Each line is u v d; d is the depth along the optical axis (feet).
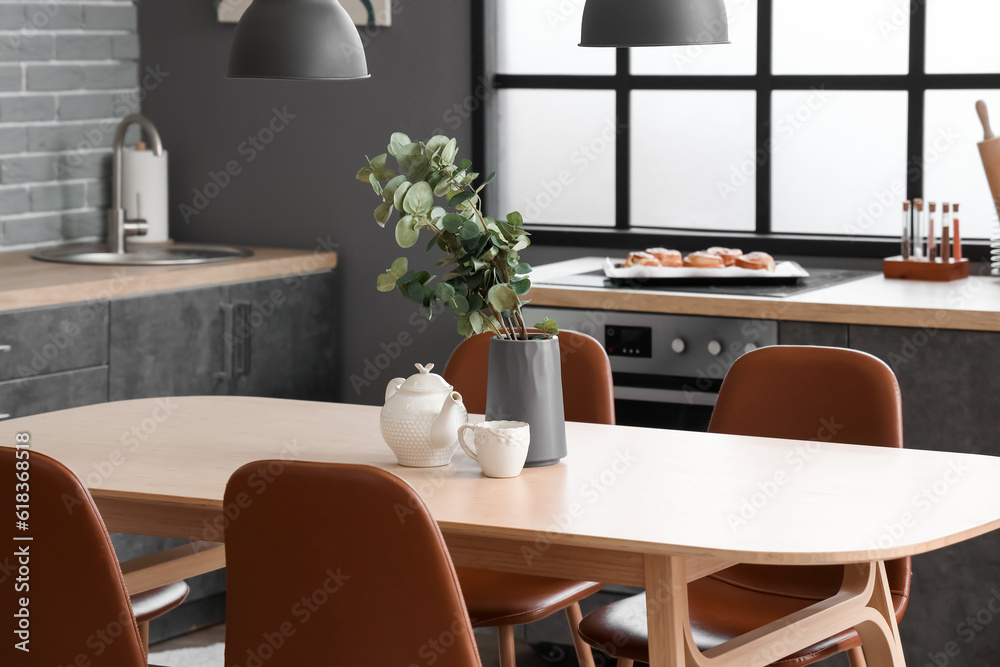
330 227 13.73
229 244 14.28
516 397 6.72
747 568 7.98
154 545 11.48
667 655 5.59
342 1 13.42
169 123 14.37
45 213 13.48
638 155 12.79
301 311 13.16
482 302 6.82
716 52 12.35
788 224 12.32
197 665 11.10
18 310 10.51
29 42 13.14
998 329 9.36
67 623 5.72
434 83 13.12
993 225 11.32
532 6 12.99
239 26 8.54
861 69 11.83
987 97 11.32
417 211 6.55
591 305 10.82
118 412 8.41
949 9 11.38
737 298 10.22
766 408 8.04
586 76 12.76
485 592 7.84
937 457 6.93
